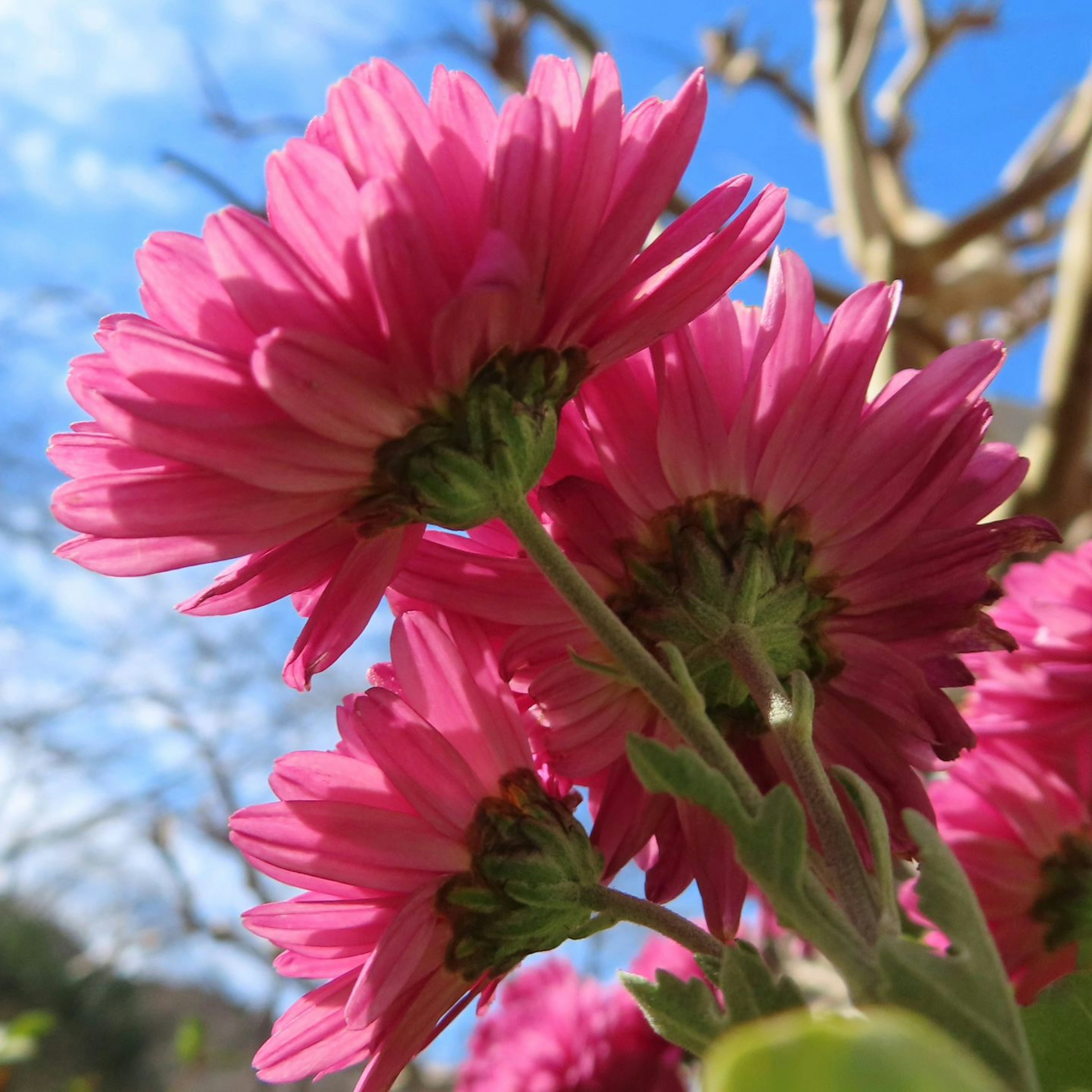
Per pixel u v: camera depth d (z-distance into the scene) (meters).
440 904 0.11
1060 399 0.31
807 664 0.11
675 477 0.11
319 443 0.09
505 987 0.25
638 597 0.11
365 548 0.10
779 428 0.11
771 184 0.10
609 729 0.11
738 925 0.10
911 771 0.11
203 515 0.09
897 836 0.11
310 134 0.10
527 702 0.11
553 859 0.11
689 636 0.11
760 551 0.11
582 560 0.11
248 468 0.09
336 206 0.09
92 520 0.09
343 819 0.11
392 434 0.09
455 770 0.11
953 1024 0.06
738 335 0.11
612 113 0.09
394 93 0.09
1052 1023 0.08
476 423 0.09
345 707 0.11
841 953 0.07
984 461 0.11
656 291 0.10
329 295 0.09
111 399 0.08
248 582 0.10
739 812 0.07
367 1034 0.11
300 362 0.08
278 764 0.11
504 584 0.10
